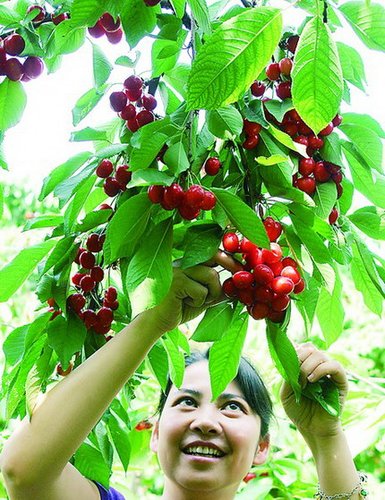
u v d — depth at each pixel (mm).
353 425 1420
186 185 843
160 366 1077
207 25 864
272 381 1619
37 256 975
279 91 930
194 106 792
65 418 889
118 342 896
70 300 950
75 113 993
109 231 815
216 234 832
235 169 909
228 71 785
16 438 909
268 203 908
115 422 1086
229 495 1206
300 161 918
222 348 955
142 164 815
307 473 1747
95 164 933
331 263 873
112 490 1093
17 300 2400
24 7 1040
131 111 957
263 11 772
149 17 930
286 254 980
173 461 1191
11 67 986
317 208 922
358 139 994
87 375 897
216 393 968
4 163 1053
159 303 823
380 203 1028
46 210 3199
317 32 770
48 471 899
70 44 1002
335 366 1086
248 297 837
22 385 966
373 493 2268
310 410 1204
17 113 1035
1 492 1389
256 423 1238
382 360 3129
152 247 811
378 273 1020
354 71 985
